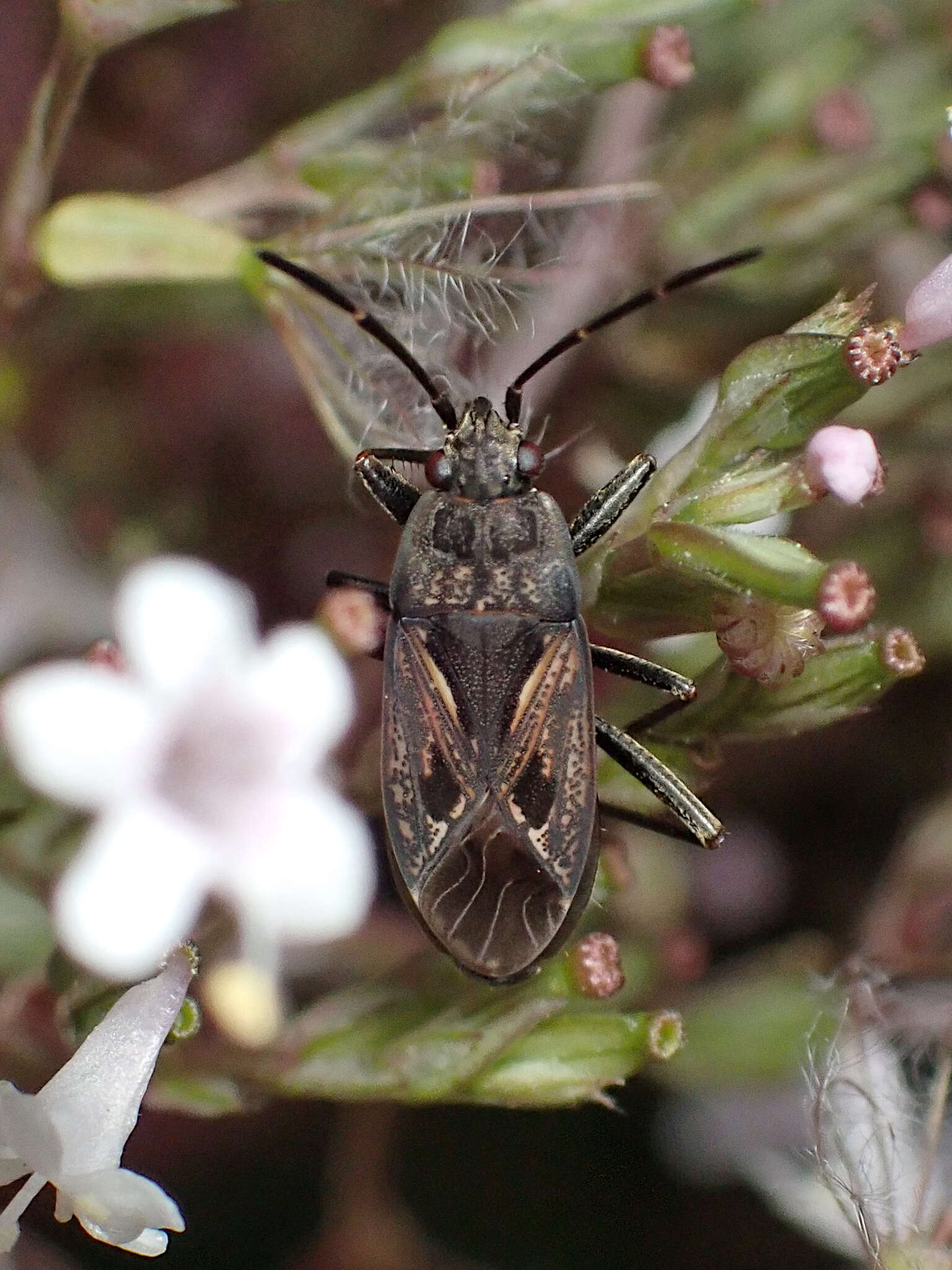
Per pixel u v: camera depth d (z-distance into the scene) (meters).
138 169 0.06
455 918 0.05
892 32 0.06
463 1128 0.06
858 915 0.06
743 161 0.06
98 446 0.06
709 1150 0.05
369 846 0.05
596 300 0.05
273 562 0.06
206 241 0.05
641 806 0.05
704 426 0.05
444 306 0.05
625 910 0.05
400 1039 0.05
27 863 0.05
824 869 0.06
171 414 0.06
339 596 0.05
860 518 0.06
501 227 0.05
